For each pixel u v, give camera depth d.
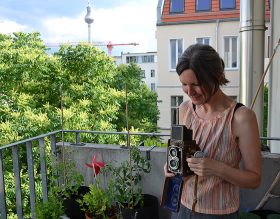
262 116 3.05
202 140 1.21
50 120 7.42
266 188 2.21
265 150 2.58
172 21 13.12
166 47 13.31
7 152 6.37
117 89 10.02
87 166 2.55
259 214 2.15
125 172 2.29
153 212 2.23
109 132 2.58
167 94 13.48
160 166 2.40
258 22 3.01
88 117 8.09
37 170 5.49
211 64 1.07
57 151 2.69
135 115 11.30
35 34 9.99
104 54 9.34
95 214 2.19
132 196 2.28
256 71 3.05
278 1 3.37
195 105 1.29
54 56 9.03
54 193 2.40
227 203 1.20
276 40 3.47
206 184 1.21
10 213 5.93
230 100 1.20
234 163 1.17
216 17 12.59
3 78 8.38
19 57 8.42
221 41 12.56
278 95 3.26
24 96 8.13
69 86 8.72
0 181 2.24
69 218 2.25
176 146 1.18
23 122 7.36
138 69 12.40
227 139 1.15
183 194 1.28
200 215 1.22
